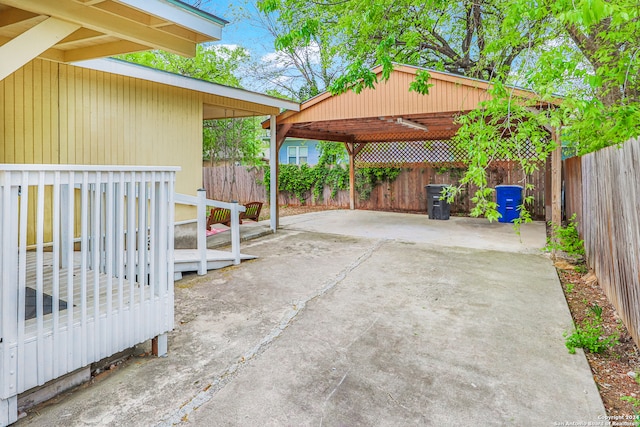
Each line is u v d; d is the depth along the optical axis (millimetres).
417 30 6824
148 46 3381
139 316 2623
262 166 14031
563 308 3674
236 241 5340
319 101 7727
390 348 2885
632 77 3426
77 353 2270
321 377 2482
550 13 3404
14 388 1989
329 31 9383
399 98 6887
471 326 3279
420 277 4723
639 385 2412
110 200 2418
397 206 12047
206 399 2244
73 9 2678
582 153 5160
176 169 2830
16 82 4113
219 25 3252
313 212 11633
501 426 2004
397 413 2117
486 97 6023
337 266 5262
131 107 5281
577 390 2326
